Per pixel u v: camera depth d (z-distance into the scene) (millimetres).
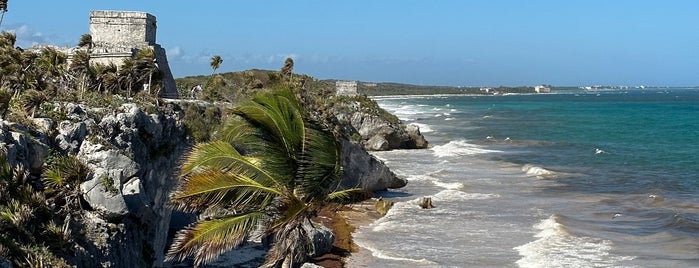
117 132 24672
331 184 21734
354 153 48062
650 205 46469
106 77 36469
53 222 19188
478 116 161125
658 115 156625
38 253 17422
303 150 20484
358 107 83125
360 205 45125
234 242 19625
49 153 21219
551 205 46281
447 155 76125
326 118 58281
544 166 66938
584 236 37312
